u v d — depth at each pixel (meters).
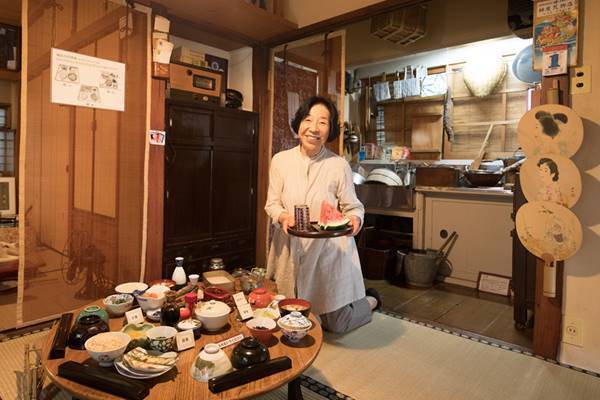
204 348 1.22
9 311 2.53
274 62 3.53
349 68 5.13
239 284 1.98
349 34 4.60
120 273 2.67
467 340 2.40
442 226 3.74
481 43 4.16
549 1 2.06
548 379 1.96
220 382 1.10
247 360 1.21
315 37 3.25
